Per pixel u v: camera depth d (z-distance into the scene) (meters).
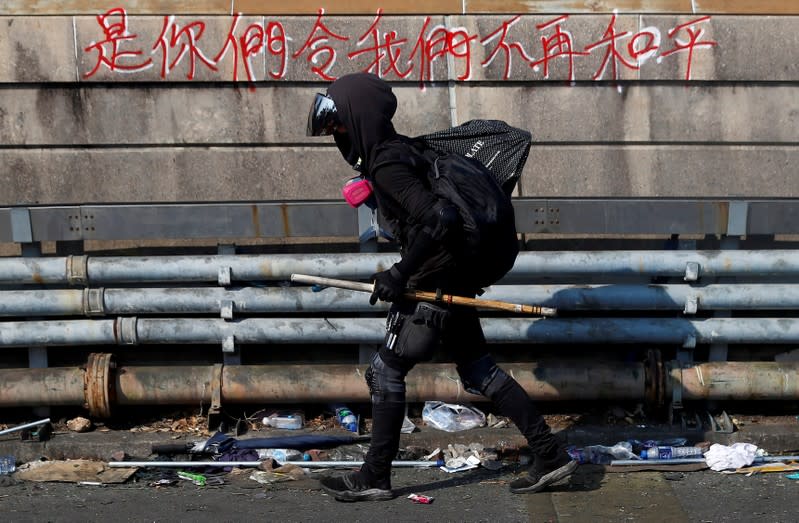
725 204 4.83
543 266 4.79
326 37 4.89
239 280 4.84
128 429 4.84
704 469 4.46
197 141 4.91
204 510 4.03
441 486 4.30
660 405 4.76
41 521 3.90
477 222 3.76
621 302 4.80
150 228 4.83
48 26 4.84
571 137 4.95
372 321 4.83
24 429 4.65
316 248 5.02
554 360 4.94
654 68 4.93
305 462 4.52
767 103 4.98
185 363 5.05
